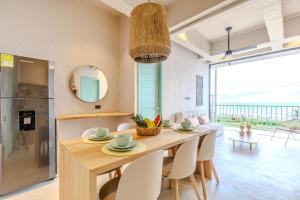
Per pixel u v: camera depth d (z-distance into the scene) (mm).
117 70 3447
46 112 2027
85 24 2928
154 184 1033
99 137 1507
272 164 2633
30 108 1896
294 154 3105
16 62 1797
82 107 2898
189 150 1405
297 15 3271
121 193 902
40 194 1803
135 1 2363
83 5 2902
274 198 1729
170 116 3986
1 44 2082
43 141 2004
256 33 3926
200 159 1729
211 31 4094
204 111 5203
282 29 3078
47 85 2037
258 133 4840
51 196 1772
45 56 2445
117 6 2359
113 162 971
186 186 1977
